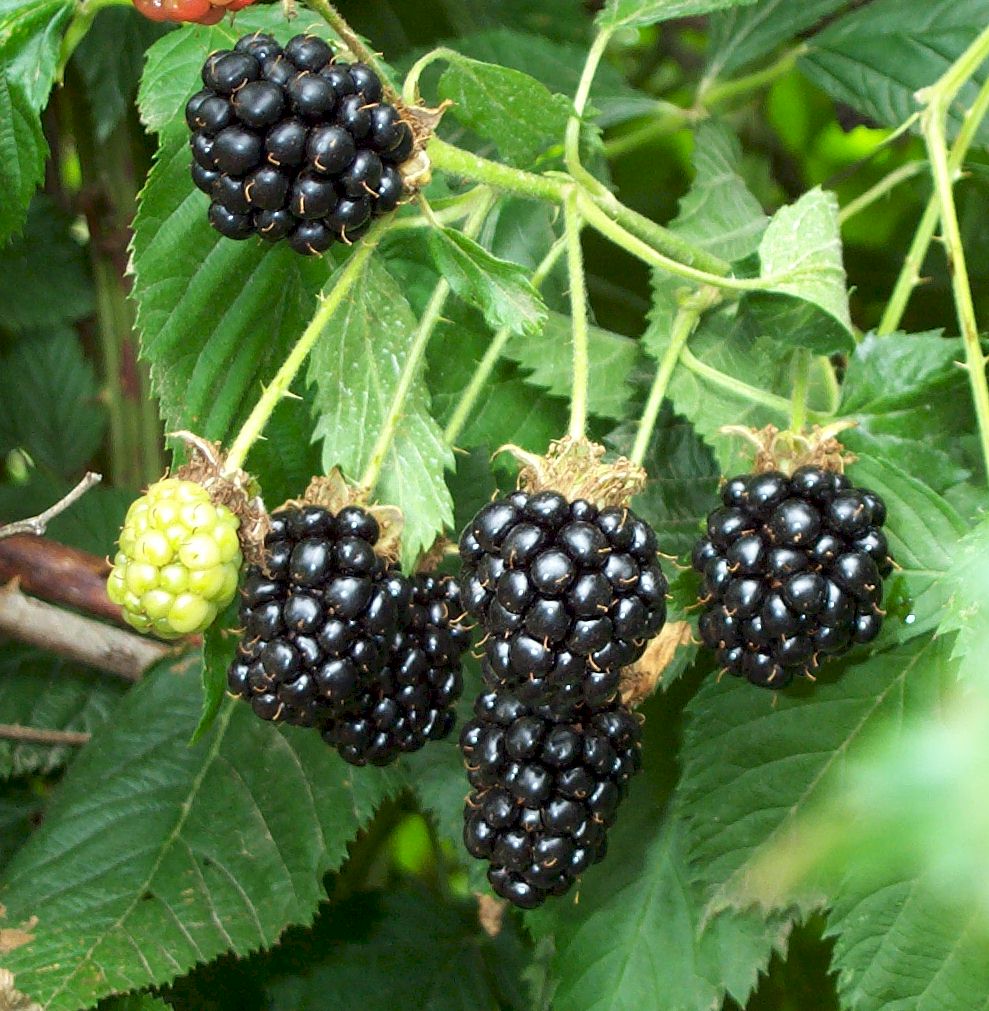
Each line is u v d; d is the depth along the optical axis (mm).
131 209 452
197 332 371
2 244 380
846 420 364
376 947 422
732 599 344
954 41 414
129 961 375
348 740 350
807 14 426
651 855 385
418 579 354
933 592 358
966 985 347
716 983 377
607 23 371
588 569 332
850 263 458
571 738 342
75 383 463
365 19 454
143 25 428
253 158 334
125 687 427
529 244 398
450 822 400
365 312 358
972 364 358
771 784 368
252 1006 411
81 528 446
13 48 373
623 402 388
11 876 386
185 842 389
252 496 345
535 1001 400
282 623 340
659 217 486
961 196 444
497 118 365
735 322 377
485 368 370
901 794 212
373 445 356
